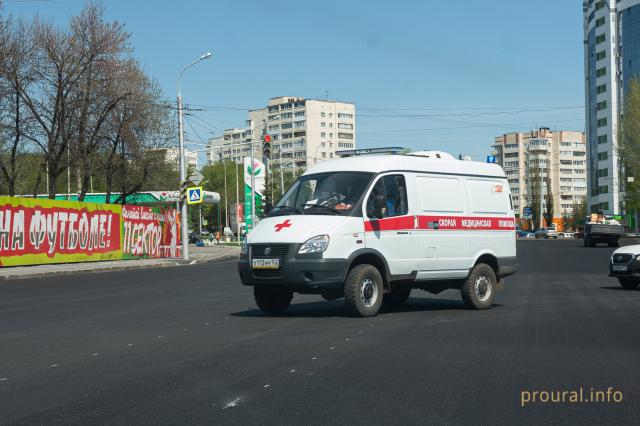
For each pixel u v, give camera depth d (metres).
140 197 48.19
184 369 7.62
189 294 17.52
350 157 13.22
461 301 15.56
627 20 114.50
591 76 128.12
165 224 41.19
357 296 11.96
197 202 39.12
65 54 38.88
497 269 14.22
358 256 12.08
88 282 22.98
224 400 6.28
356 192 12.32
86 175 41.12
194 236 78.00
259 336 9.92
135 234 37.47
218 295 17.14
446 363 7.94
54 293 18.62
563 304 14.77
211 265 33.91
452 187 13.58
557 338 9.81
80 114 39.56
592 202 128.12
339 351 8.68
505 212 14.48
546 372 7.48
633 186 70.31
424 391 6.61
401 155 13.04
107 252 34.75
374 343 9.28
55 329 11.09
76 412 5.93
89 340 9.80
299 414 5.81
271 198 76.75
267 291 12.75
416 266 12.79
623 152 70.06
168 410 5.96
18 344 9.55
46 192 62.75
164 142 44.31
